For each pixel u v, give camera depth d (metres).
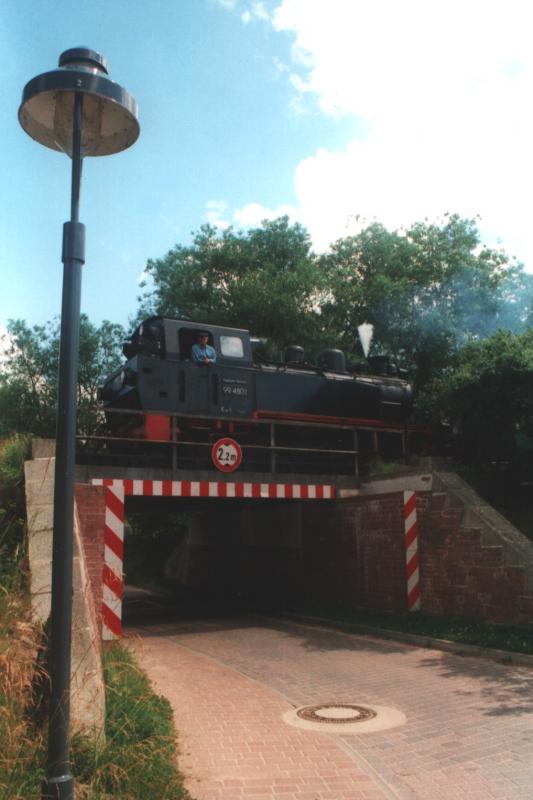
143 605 18.33
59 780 3.60
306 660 9.60
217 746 5.68
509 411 12.45
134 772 4.53
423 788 4.79
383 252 23.33
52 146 4.59
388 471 14.21
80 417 21.53
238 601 17.47
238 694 7.60
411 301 22.08
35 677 4.74
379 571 12.81
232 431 14.33
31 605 5.59
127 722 5.14
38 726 4.41
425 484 12.34
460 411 13.30
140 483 11.77
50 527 7.18
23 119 4.34
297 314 22.31
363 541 13.34
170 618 14.78
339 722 6.38
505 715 6.44
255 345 16.02
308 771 5.08
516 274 22.55
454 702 7.00
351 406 16.31
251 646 10.82
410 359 21.84
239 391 14.59
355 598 13.53
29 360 30.16
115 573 9.87
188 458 12.90
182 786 4.62
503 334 13.44
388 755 5.46
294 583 15.98
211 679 8.41
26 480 8.07
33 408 28.97
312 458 16.17
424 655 9.58
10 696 4.42
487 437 13.20
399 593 12.23
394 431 15.67
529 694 7.19
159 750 4.88
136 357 13.70
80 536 7.50
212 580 21.39
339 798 4.57
